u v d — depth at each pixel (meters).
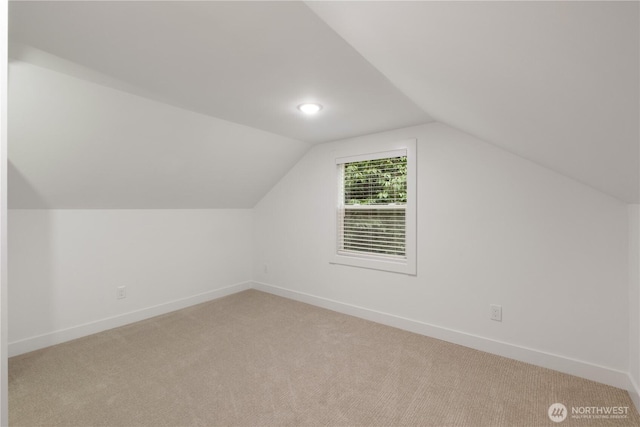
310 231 3.70
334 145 3.47
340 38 1.43
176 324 3.06
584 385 2.02
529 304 2.31
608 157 1.16
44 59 1.65
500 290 2.44
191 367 2.24
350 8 0.84
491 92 1.05
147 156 2.66
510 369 2.22
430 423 1.67
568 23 0.50
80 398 1.87
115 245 3.02
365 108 2.39
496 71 0.85
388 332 2.88
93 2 1.18
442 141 2.72
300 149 3.61
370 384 2.03
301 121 2.76
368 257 3.24
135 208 3.15
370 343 2.64
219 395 1.91
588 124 0.92
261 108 2.42
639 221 1.79
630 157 1.03
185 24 1.33
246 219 4.27
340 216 3.50
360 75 1.83
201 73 1.81
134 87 2.02
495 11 0.56
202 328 2.96
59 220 2.67
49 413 1.74
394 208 3.08
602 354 2.05
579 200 2.12
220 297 3.95
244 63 1.69
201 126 2.68
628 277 1.96
